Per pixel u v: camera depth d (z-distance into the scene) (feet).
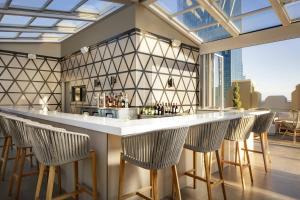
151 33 21.84
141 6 21.01
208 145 8.13
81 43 28.45
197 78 27.07
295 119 22.72
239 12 20.39
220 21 21.09
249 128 10.59
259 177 11.64
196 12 21.57
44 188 9.96
